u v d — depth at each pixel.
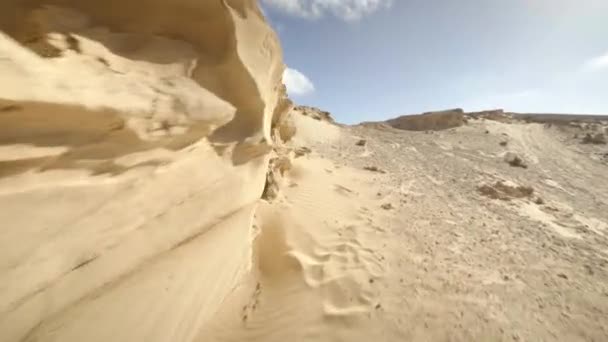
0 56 1.12
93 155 1.57
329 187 7.16
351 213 5.93
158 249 2.12
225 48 2.59
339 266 4.05
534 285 4.18
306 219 5.08
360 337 2.98
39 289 1.41
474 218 6.79
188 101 2.02
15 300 1.31
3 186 1.25
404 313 3.35
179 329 2.30
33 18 1.46
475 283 4.09
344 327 3.08
